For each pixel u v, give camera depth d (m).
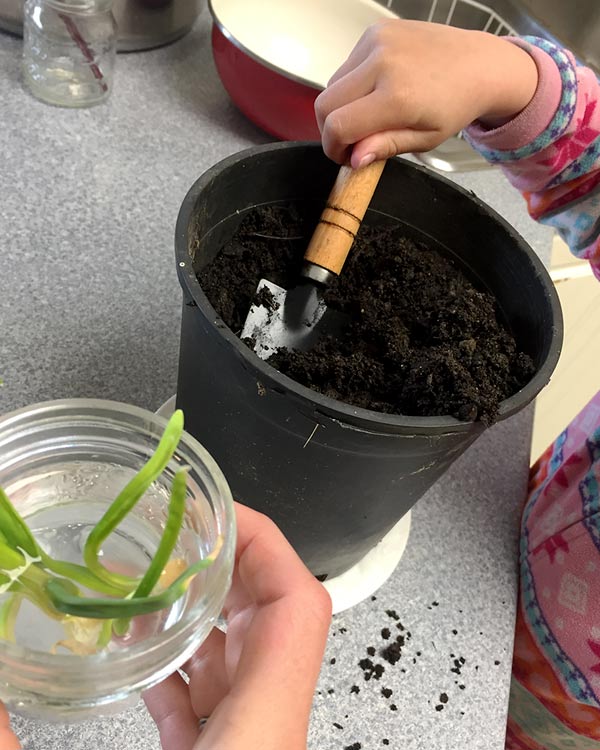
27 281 0.62
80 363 0.58
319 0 0.85
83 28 0.75
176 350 0.62
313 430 0.38
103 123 0.78
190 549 0.30
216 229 0.50
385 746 0.47
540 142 0.55
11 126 0.73
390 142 0.47
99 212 0.69
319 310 0.51
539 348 0.46
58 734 0.43
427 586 0.57
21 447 0.31
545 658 0.65
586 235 0.60
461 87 0.49
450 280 0.52
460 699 0.51
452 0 0.93
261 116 0.79
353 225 0.48
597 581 0.60
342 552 0.50
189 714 0.37
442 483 0.64
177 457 0.31
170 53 0.90
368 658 0.51
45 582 0.26
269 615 0.34
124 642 0.29
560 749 0.75
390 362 0.47
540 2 0.91
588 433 0.65
